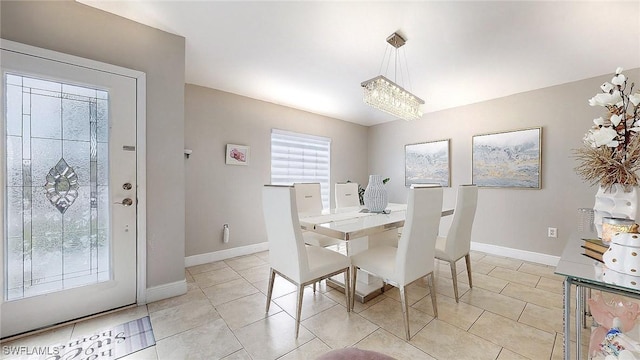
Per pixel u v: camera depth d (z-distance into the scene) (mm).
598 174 1283
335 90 3186
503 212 3258
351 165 4684
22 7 1576
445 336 1642
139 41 1970
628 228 1098
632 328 1014
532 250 3043
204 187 3027
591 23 1829
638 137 1094
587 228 1727
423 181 4082
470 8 1718
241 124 3328
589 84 2680
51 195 1689
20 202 1596
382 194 2463
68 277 1746
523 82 2857
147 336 1620
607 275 934
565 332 997
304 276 1674
